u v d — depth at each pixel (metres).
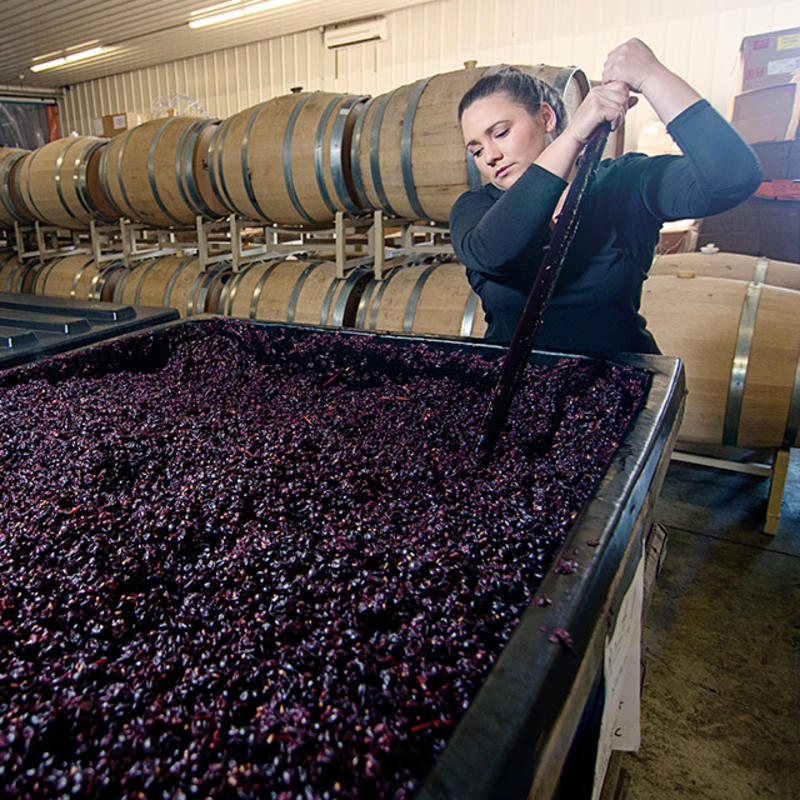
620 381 1.23
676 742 1.69
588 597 0.57
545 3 6.84
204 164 3.82
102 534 0.88
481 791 0.38
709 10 6.10
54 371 1.52
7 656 0.67
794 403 2.39
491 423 1.08
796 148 4.27
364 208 3.44
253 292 3.64
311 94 3.47
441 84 2.96
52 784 0.50
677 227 5.16
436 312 3.04
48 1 7.45
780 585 2.33
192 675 0.62
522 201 1.17
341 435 1.22
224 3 7.51
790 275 3.21
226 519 0.92
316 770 0.49
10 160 5.05
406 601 0.71
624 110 1.15
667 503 2.94
